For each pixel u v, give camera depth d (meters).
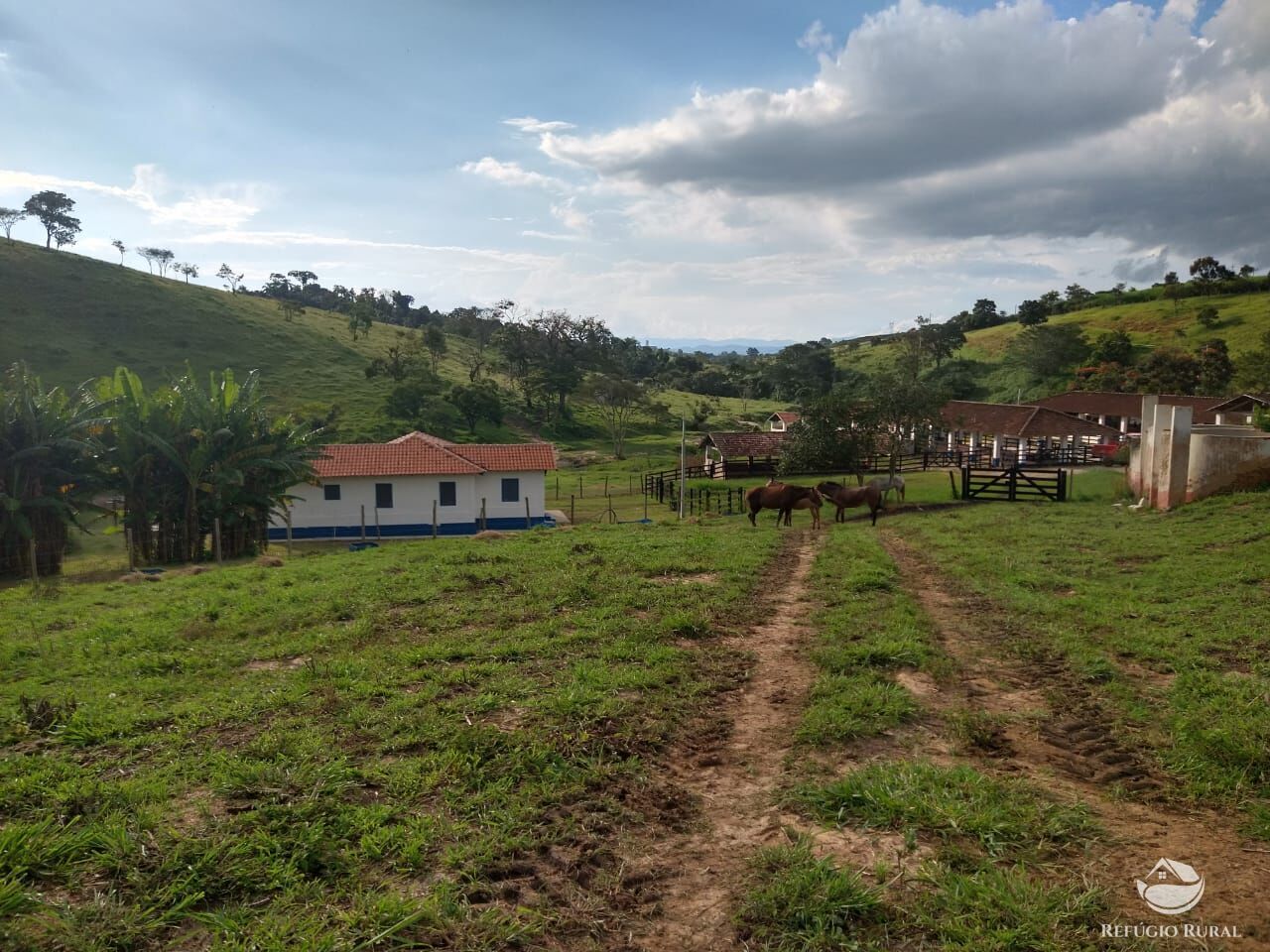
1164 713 7.29
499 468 36.06
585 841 5.00
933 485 37.34
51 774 5.74
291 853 4.63
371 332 118.69
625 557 15.40
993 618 11.07
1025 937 4.00
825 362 118.56
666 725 6.88
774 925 4.18
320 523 34.47
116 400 26.72
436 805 5.37
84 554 29.16
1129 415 57.06
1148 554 15.10
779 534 21.05
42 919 3.95
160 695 7.93
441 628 10.39
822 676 8.27
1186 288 114.81
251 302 112.62
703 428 92.19
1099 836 5.12
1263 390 62.72
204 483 26.78
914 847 4.90
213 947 3.76
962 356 111.25
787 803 5.57
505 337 105.62
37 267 94.44
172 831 4.76
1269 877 4.65
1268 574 12.52
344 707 7.25
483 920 4.12
